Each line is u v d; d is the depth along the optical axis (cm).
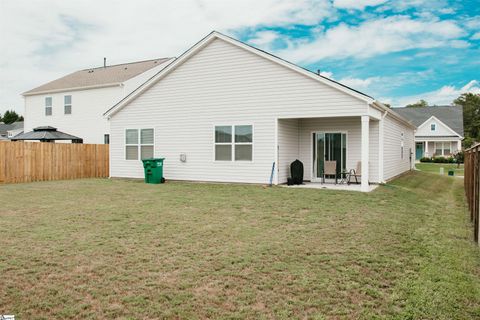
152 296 418
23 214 891
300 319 367
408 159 2580
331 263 527
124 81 2519
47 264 525
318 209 958
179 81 1678
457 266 521
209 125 1614
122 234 693
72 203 1055
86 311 384
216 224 780
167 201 1088
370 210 951
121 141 1852
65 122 2756
